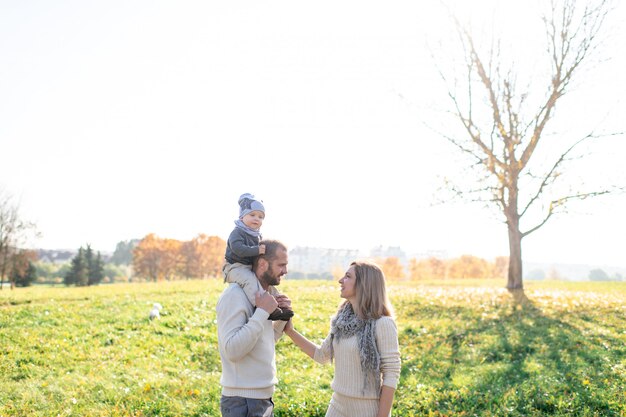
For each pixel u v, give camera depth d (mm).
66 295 18219
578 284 29578
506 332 12734
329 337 4742
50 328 12445
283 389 8594
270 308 4016
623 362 9836
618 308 16500
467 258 95188
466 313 15641
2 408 7688
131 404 7938
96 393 8359
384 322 4324
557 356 10500
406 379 9188
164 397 8227
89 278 85938
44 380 8984
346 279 4516
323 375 9438
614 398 7910
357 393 4297
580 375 9070
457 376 9336
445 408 7852
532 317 14969
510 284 22781
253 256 4234
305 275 111125
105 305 15492
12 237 49156
